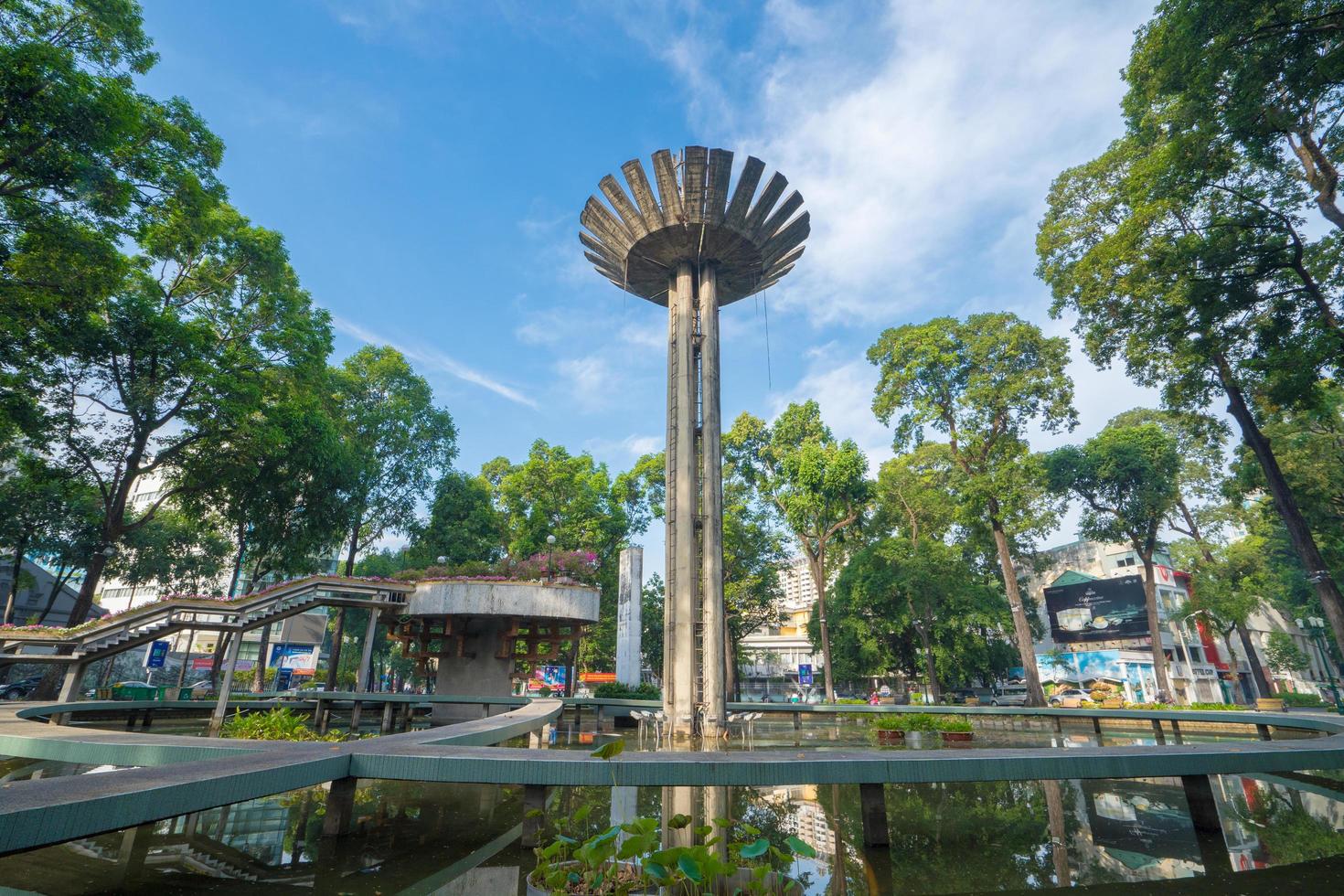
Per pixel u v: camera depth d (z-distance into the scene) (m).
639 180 18.38
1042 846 6.55
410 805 8.04
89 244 14.33
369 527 30.50
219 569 34.72
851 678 38.78
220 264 21.42
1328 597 17.70
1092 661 43.19
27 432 17.11
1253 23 12.70
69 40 14.85
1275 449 27.69
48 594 38.41
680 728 15.62
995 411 29.23
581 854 3.66
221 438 20.58
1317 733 19.36
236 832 6.66
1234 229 16.16
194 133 18.33
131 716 15.09
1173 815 8.12
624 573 24.84
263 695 20.61
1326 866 5.83
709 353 18.31
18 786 4.26
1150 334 18.20
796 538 36.62
